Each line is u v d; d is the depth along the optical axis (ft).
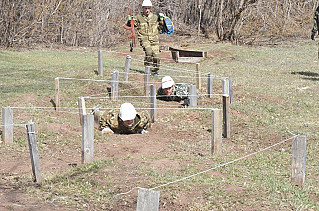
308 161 26.43
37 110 36.76
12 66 57.00
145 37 50.70
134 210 18.25
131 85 46.34
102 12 94.32
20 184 20.95
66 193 19.83
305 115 40.11
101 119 32.27
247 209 18.34
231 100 42.52
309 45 93.97
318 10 56.80
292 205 18.76
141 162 24.50
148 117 33.01
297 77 57.77
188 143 30.60
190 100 40.22
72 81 47.52
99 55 49.21
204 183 20.88
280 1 105.60
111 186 20.49
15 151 26.66
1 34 81.76
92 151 24.14
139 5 105.19
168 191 19.79
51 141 28.66
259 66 67.97
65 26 91.45
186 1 116.26
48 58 68.13
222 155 26.86
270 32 107.65
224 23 103.76
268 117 38.70
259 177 22.48
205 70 63.62
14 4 82.79
